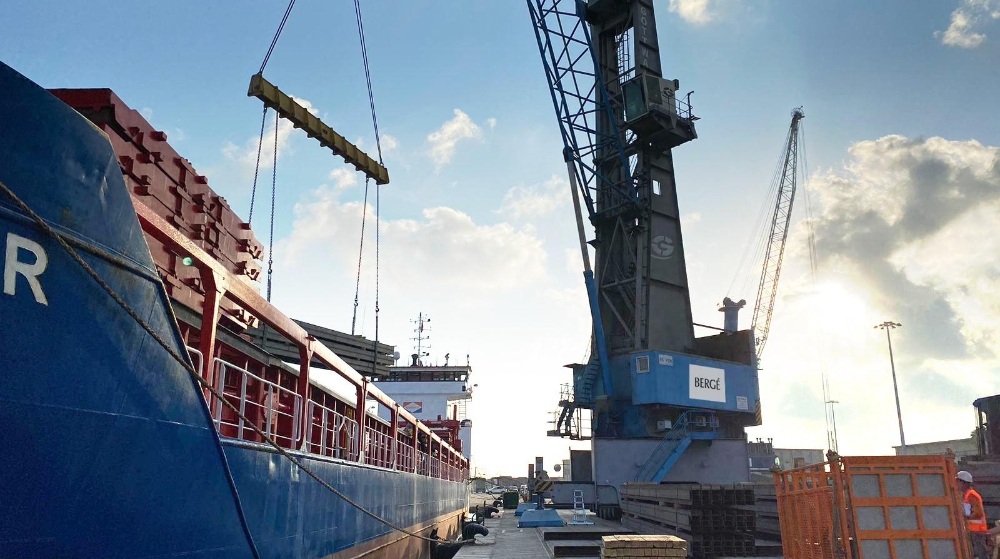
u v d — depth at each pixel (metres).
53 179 6.19
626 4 54.22
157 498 7.11
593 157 54.12
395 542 19.70
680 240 51.78
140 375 6.97
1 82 5.82
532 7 53.16
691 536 19.62
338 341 24.45
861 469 10.28
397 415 21.41
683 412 47.94
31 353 5.83
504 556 22.83
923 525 10.04
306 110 15.93
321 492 12.53
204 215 11.84
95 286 6.48
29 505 5.74
